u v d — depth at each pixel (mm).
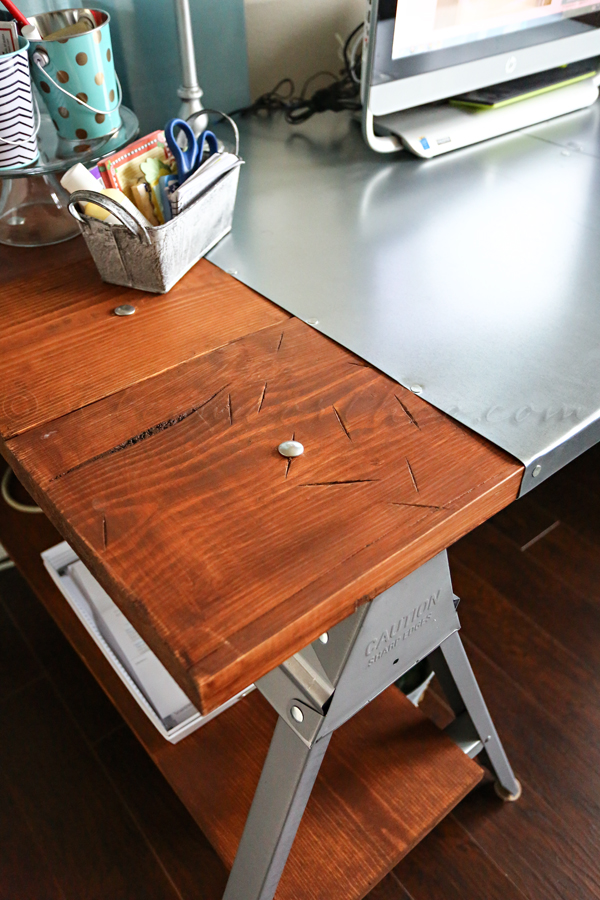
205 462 575
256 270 828
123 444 594
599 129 1186
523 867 984
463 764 862
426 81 1044
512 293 774
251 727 902
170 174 822
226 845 786
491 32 1061
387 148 1075
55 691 1230
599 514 1488
